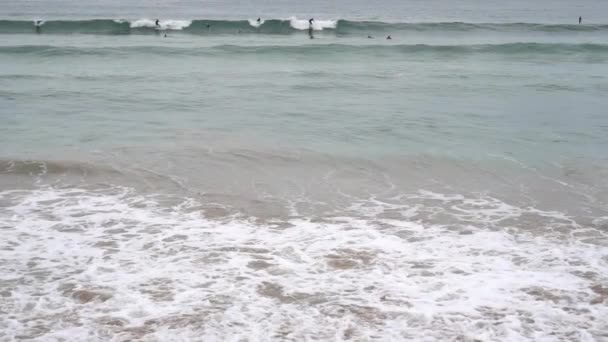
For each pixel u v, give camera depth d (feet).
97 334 17.81
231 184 31.58
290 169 34.01
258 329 18.21
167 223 26.53
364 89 57.52
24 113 45.65
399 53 83.05
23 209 27.91
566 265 22.74
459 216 27.76
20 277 21.30
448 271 22.16
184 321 18.58
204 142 38.50
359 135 40.83
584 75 67.10
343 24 115.14
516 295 20.40
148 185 31.27
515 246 24.48
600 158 36.11
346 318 18.88
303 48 82.02
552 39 106.73
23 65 68.80
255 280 21.33
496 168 34.50
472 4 269.03
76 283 20.92
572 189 31.27
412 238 25.20
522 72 69.26
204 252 23.59
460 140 39.91
